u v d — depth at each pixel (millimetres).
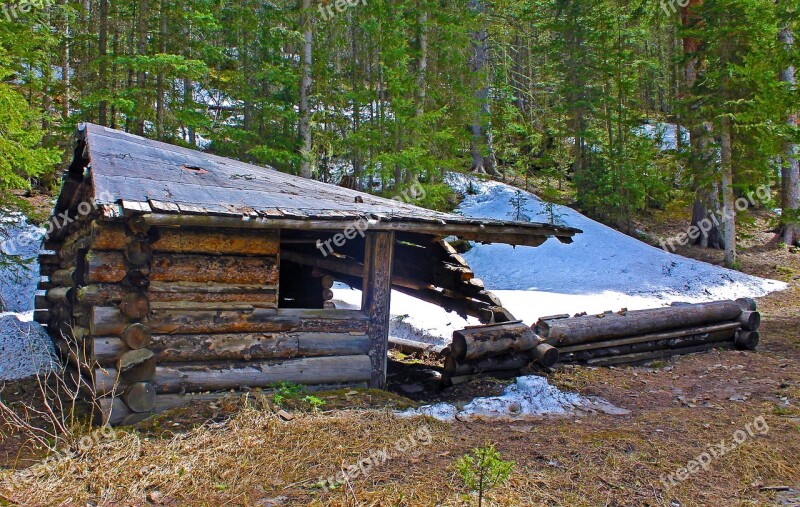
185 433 4520
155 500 3562
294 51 21609
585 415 5520
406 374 7941
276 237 5613
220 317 5355
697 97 19375
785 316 12555
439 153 19125
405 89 16781
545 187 27641
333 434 4578
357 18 19859
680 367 7621
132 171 5691
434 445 4508
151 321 5059
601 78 25547
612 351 7699
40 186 18625
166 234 5137
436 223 6051
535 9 26906
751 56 13828
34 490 3637
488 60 28500
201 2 16625
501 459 4230
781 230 22000
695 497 3730
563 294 15352
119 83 16188
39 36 12844
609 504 3588
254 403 5066
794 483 4004
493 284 17406
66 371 6859
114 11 16500
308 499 3570
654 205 26797
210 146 18031
